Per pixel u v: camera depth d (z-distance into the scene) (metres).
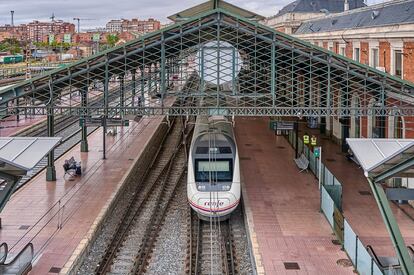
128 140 33.94
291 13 56.34
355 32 28.53
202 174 19.20
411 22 21.72
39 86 19.16
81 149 30.02
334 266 14.45
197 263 15.16
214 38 19.75
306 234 16.95
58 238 16.36
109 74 20.84
